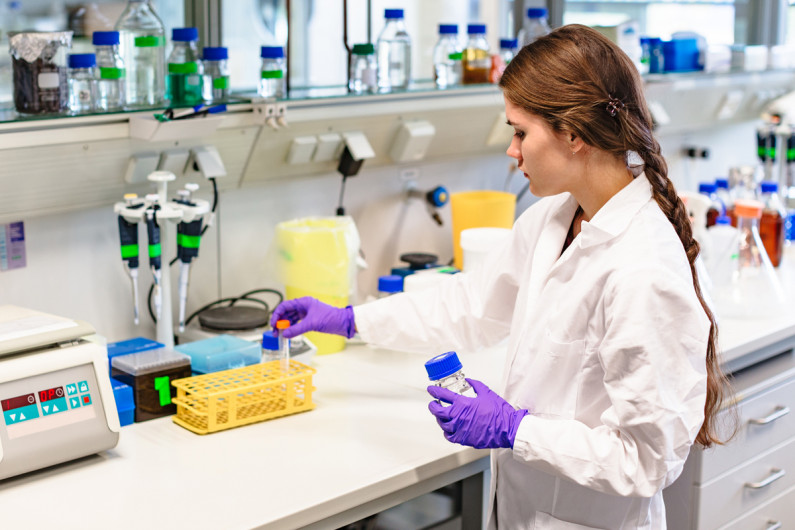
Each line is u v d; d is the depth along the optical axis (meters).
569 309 1.55
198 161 2.13
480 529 1.90
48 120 1.84
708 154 3.67
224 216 2.39
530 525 1.70
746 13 4.04
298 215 2.54
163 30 2.14
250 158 2.29
